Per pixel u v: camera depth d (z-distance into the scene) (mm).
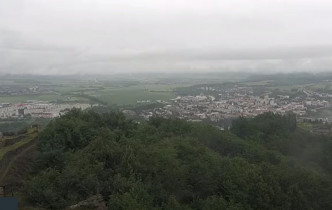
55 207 24438
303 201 35219
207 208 29172
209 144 55250
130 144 35219
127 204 23641
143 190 26359
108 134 38219
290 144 70625
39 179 26250
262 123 77625
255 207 32344
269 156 55969
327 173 61344
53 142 36031
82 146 37000
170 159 33906
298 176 39375
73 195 25453
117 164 30562
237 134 76250
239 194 32562
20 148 36094
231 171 35188
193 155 39688
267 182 34438
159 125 58281
